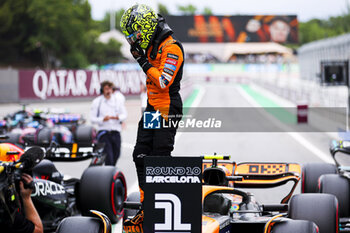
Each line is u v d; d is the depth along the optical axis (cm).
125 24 1761
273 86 19088
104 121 4097
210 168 2084
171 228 1582
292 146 5919
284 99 15475
